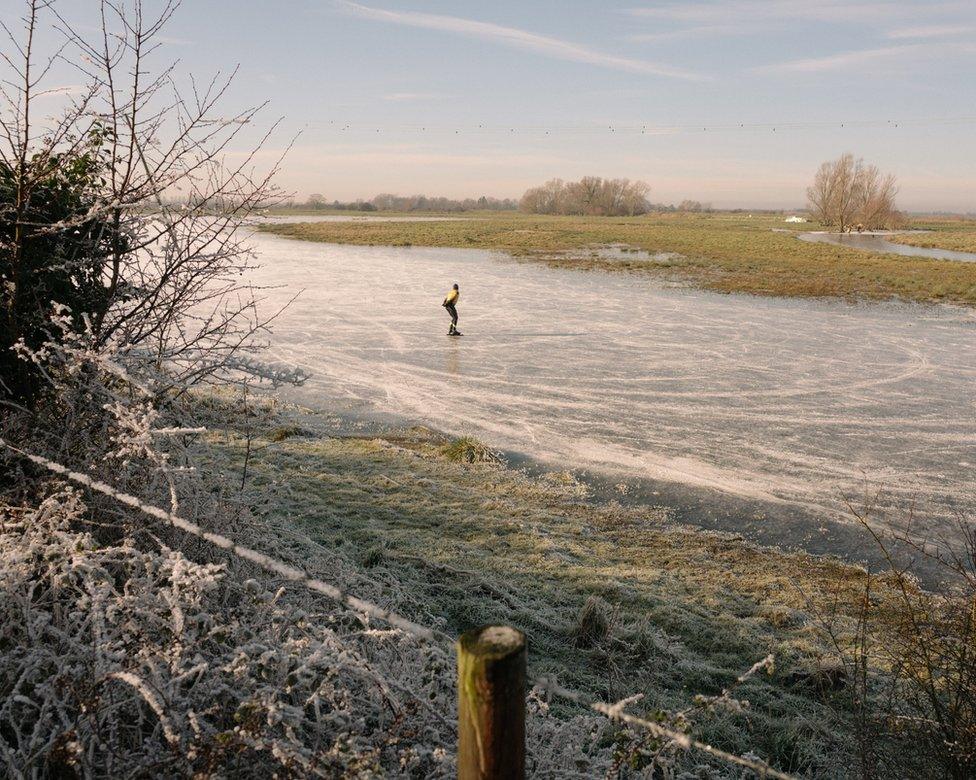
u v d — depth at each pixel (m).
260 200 4.40
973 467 10.42
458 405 13.20
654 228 93.19
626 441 11.36
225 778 2.52
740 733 4.56
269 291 28.39
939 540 8.08
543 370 16.03
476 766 1.97
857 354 18.17
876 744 3.93
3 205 3.93
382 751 2.88
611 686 4.70
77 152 4.11
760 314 24.53
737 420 12.57
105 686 2.74
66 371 4.02
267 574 4.16
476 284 32.50
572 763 3.12
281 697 3.01
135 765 2.59
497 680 1.91
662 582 6.74
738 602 6.46
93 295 4.43
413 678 3.46
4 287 4.10
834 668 5.21
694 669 5.28
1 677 2.96
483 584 6.21
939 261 45.09
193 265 4.50
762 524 8.46
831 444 11.37
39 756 2.59
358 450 10.09
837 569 7.29
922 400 13.96
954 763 3.50
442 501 8.37
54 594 3.16
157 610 3.07
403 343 18.81
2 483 4.07
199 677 2.80
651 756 3.33
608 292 30.00
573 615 5.93
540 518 8.18
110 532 3.93
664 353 18.02
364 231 79.88
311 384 14.33
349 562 6.07
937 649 4.16
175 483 4.05
